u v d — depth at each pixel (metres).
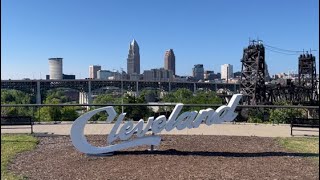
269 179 8.22
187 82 134.88
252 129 15.66
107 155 10.70
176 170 8.93
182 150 11.32
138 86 127.50
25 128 15.85
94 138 13.55
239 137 13.65
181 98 71.25
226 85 139.75
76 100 132.50
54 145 12.28
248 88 67.19
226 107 11.35
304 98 85.69
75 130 10.56
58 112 26.58
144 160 10.01
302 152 11.01
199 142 12.60
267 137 13.67
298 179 8.22
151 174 8.59
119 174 8.63
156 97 110.81
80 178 8.37
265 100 66.94
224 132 14.85
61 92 126.31
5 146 11.88
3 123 14.10
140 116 20.09
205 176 8.42
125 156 10.55
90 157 10.49
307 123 13.94
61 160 10.16
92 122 17.56
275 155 10.65
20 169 9.20
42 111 25.47
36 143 12.53
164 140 12.96
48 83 116.81
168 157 10.34
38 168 9.30
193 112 11.22
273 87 75.31
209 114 11.24
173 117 11.16
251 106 14.91
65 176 8.55
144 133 11.11
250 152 11.05
